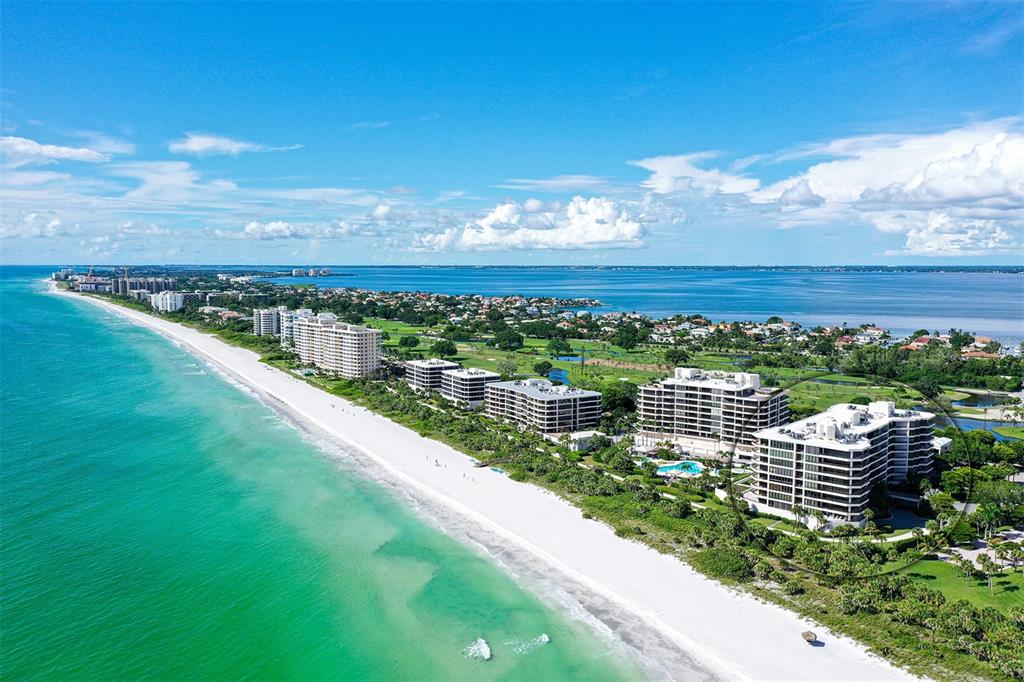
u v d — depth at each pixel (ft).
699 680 349.82
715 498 581.94
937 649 353.10
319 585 445.37
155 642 378.53
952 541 478.59
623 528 520.83
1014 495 536.42
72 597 421.59
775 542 481.05
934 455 611.47
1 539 499.51
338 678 352.49
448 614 412.98
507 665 363.56
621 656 370.53
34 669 351.25
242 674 353.92
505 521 544.62
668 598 423.23
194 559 477.36
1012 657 332.39
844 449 501.97
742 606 410.52
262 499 595.88
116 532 517.55
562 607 419.95
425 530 533.55
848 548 452.35
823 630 382.63
